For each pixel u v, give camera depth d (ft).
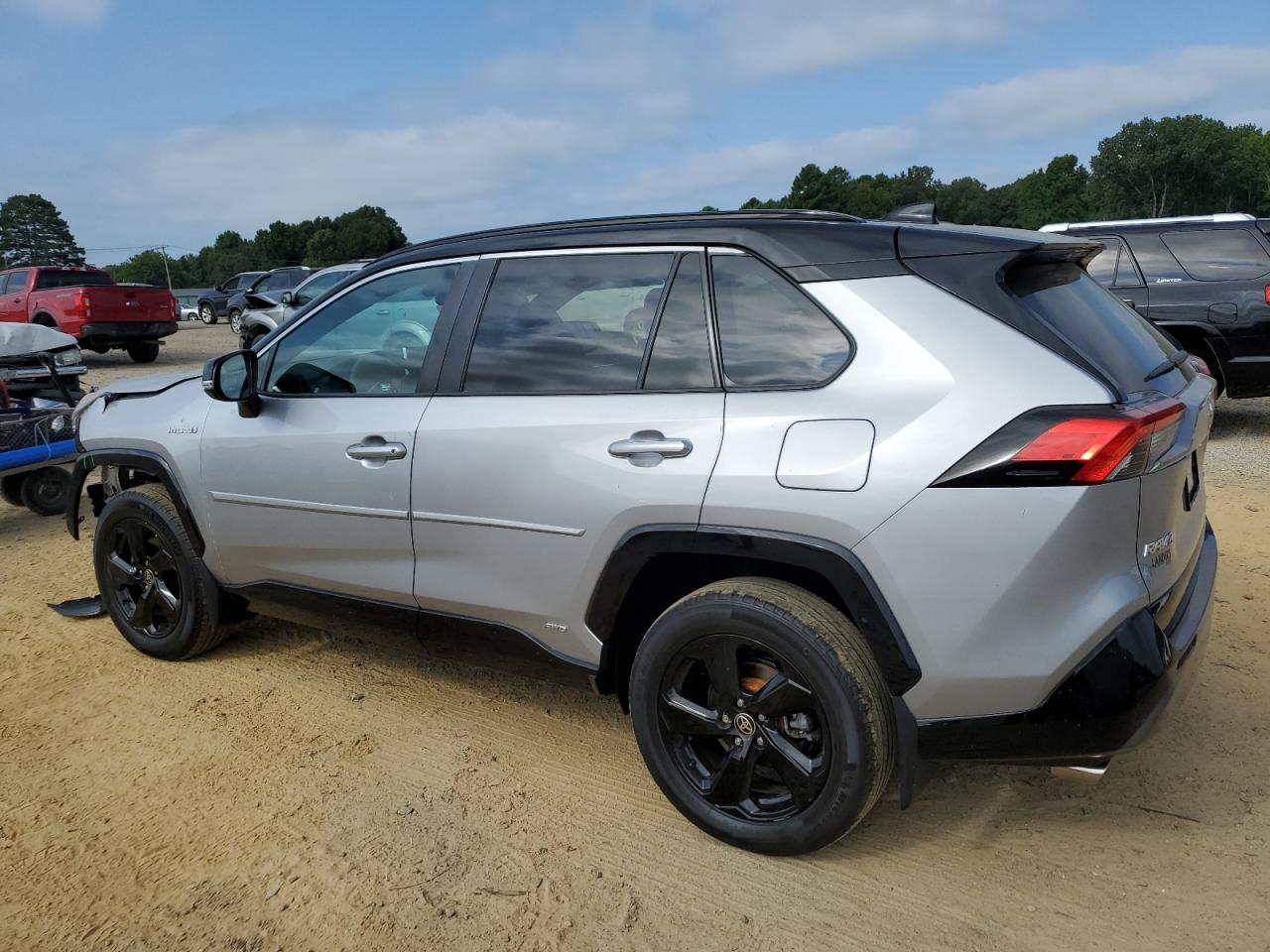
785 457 7.95
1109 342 8.16
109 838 9.37
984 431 7.27
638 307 9.16
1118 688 7.23
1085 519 7.09
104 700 12.35
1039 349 7.44
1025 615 7.27
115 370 54.54
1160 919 7.79
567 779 10.24
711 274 8.83
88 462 13.65
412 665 13.26
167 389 13.23
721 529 8.25
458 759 10.73
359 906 8.32
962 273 7.84
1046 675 7.29
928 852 8.79
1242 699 11.18
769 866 8.67
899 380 7.68
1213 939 7.55
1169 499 7.80
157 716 11.89
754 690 8.58
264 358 11.87
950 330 7.66
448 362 10.20
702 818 8.91
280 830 9.44
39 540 20.47
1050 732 7.43
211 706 12.12
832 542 7.76
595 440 8.92
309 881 8.67
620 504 8.70
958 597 7.38
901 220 9.34
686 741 9.05
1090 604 7.25
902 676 7.72
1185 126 319.88
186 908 8.34
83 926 8.14
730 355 8.57
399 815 9.64
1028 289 8.00
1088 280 9.55
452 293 10.36
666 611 8.86
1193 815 9.13
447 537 10.04
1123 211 344.90
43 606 16.05
